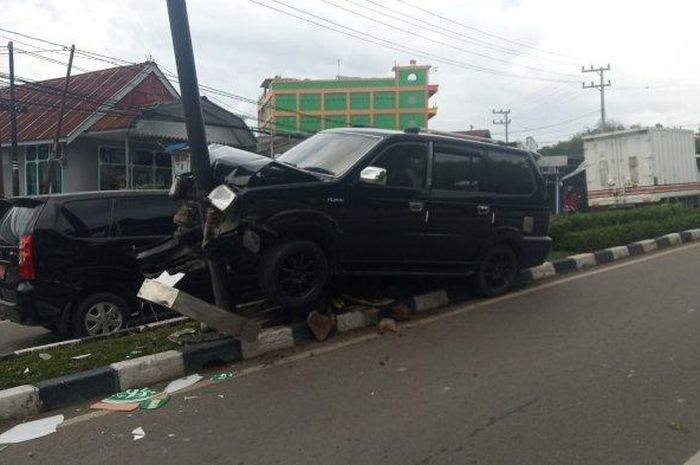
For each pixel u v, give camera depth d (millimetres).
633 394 4691
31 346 7477
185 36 5484
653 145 21047
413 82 52406
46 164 25172
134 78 25250
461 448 3908
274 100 52500
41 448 4141
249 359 5832
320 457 3854
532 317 6938
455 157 7203
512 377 5098
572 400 4605
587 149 22828
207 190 5711
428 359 5613
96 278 7133
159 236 7590
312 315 6258
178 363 5477
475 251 7438
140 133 23203
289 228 5812
